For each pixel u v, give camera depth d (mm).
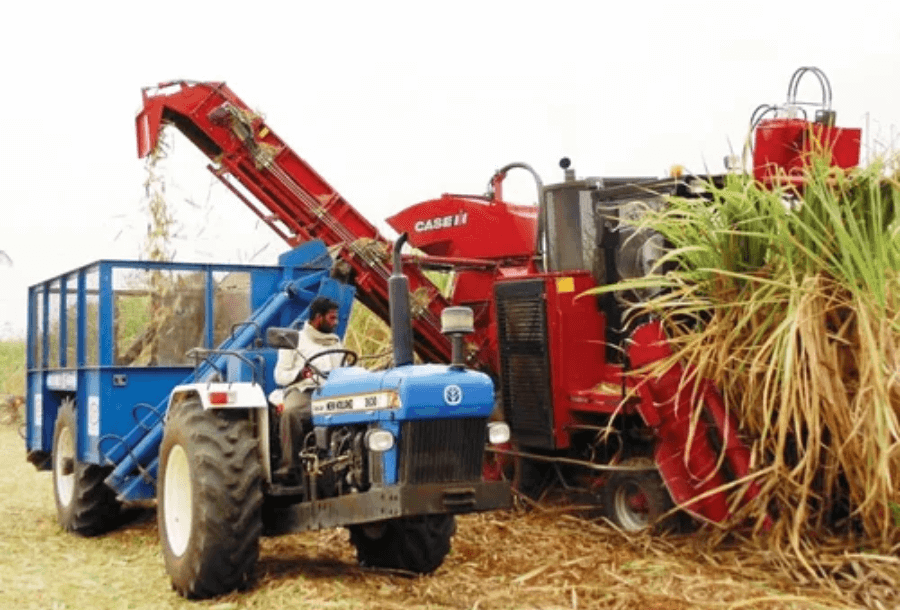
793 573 5730
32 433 9219
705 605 5262
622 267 7512
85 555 6922
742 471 6281
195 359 7395
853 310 5738
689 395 6523
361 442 5680
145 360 7422
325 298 6344
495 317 8305
